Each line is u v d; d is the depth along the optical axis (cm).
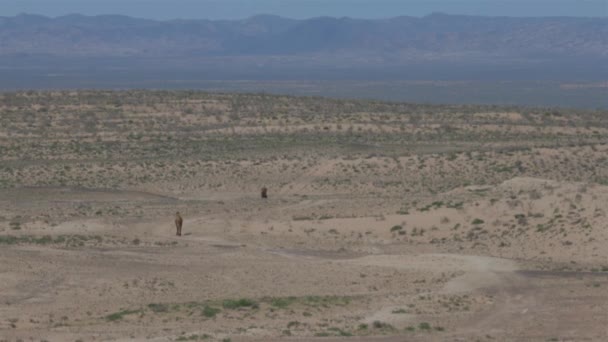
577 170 14962
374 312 6456
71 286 7519
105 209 12306
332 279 7812
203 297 7144
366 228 10012
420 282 7581
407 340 5553
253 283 7688
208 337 5481
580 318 6253
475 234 9475
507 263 8238
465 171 15150
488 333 5825
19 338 5516
